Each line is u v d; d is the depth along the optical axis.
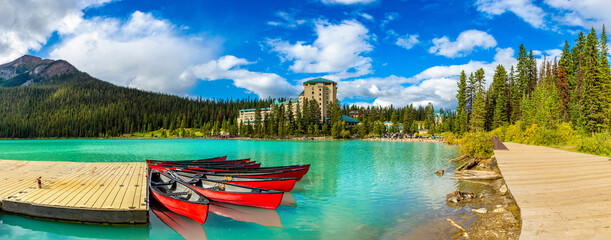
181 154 52.78
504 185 18.88
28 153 55.81
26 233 12.59
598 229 8.61
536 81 80.81
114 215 12.87
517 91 79.38
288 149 62.19
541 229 8.81
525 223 9.36
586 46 64.00
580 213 10.12
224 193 15.83
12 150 64.75
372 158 41.78
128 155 51.09
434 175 26.23
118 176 21.03
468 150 37.28
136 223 12.90
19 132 167.62
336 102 160.75
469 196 17.27
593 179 15.66
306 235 12.33
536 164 21.72
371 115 154.88
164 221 14.12
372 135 128.25
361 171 29.00
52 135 173.25
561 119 59.91
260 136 138.38
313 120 139.75
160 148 69.88
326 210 15.70
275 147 70.25
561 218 9.70
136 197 14.94
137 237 12.55
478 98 72.38
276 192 14.80
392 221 13.67
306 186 21.75
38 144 94.94
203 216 12.95
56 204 13.50
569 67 69.94
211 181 17.39
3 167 25.27
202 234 12.65
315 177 25.55
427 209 15.30
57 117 197.00
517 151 31.92
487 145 35.88
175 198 13.88
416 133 131.62
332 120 139.50
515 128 57.53
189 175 20.80
